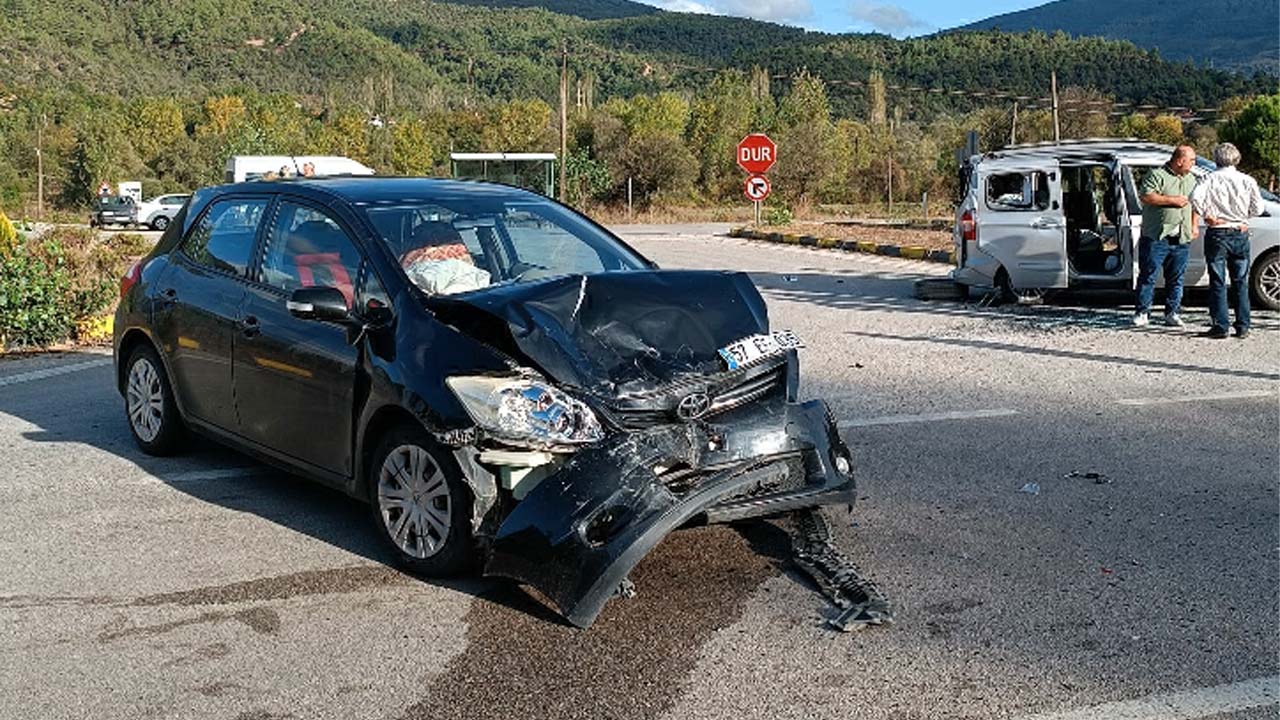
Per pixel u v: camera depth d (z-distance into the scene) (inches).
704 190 2748.5
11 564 218.1
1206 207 433.4
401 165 3299.7
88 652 180.4
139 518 243.8
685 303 211.3
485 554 195.5
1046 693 161.8
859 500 249.1
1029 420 317.7
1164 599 193.8
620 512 183.6
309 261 241.3
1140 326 471.8
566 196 2073.1
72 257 615.2
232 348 251.0
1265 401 334.0
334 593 202.4
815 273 764.0
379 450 214.2
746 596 197.8
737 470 196.5
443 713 159.8
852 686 165.0
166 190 2952.8
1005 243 540.1
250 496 258.7
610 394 192.7
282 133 3090.6
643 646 179.5
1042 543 221.5
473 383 194.5
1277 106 1931.6
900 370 392.8
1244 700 158.7
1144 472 266.8
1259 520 232.4
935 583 202.4
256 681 169.9
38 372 416.8
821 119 2891.2
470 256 233.8
